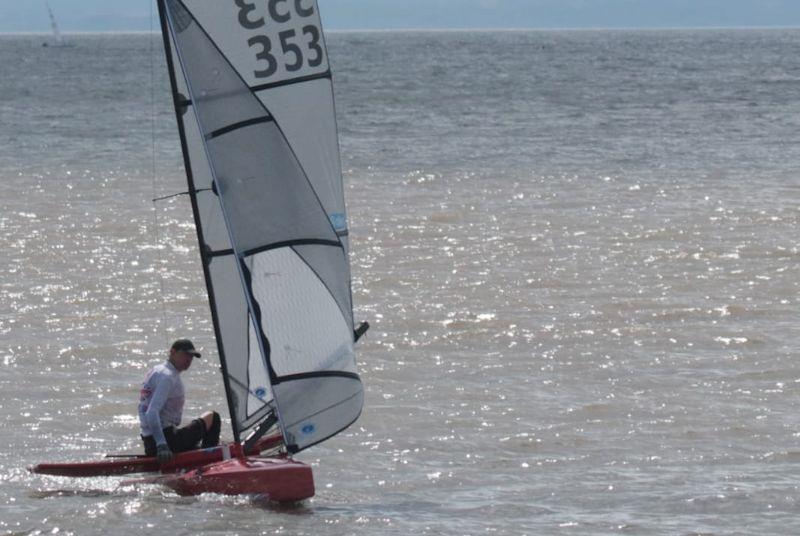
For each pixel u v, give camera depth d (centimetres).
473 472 4550
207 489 4219
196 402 5416
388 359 6025
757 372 5788
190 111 4162
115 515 4016
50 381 5641
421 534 3881
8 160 13950
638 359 6028
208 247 4234
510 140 16388
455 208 10462
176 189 11644
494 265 8094
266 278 4209
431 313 6831
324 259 4278
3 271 7875
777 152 14825
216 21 4131
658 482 4409
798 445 4819
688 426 5056
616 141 16250
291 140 4244
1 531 3881
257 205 4191
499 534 3881
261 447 4438
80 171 12938
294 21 4212
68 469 4356
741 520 4006
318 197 4281
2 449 4753
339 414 4294
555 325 6606
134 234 9200
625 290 7375
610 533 3900
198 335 6450
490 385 5622
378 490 4372
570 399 5428
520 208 10488
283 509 4128
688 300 7125
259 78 4175
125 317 6788
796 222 9638
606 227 9494
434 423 5112
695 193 11362
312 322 4259
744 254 8381
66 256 8375
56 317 6769
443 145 15762
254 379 4338
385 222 9712
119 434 4972
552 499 4247
